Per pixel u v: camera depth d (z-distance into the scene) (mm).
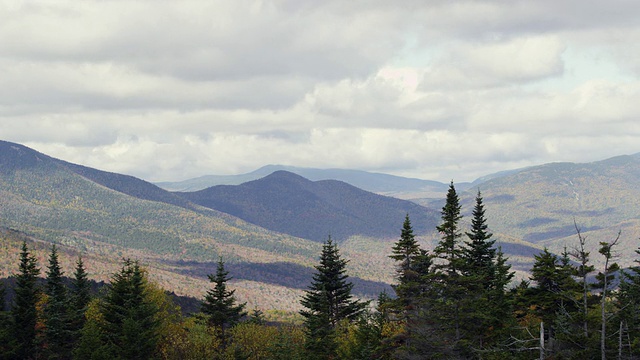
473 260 57906
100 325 65000
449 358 42250
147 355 60719
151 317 63188
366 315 68312
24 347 68500
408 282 52781
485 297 46688
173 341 67375
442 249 46875
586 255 36094
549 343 37438
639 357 33844
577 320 37281
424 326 43719
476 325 45062
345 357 59438
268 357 67938
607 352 33938
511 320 48094
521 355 42156
